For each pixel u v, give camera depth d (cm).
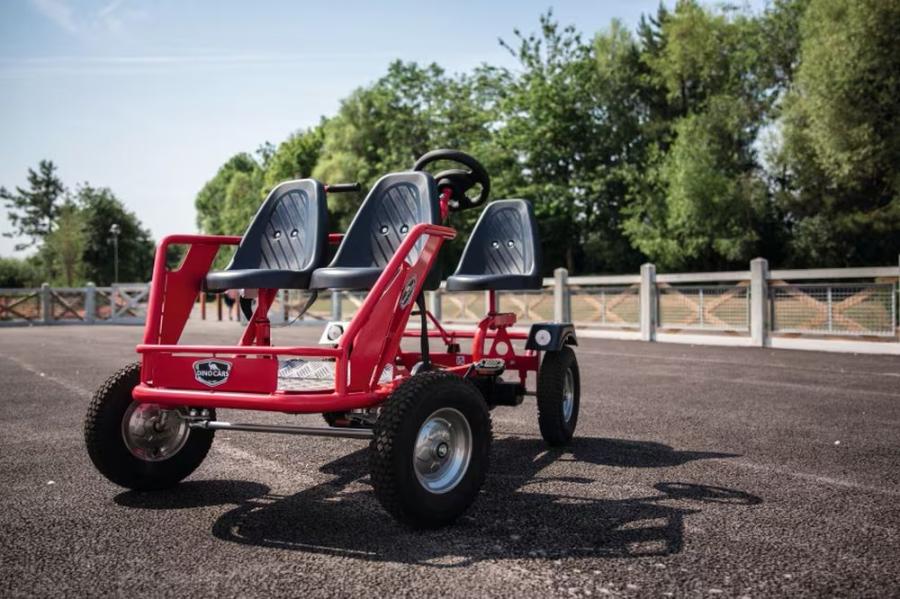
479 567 276
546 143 3566
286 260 393
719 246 2966
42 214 9469
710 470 436
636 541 306
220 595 250
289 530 323
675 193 3023
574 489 393
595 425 586
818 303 1309
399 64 4103
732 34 3381
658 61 3572
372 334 340
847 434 546
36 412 651
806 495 380
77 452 488
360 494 385
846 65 2345
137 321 2584
